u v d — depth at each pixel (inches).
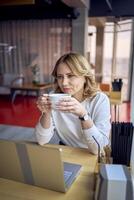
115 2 226.7
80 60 45.7
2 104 233.6
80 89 47.4
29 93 268.2
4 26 275.0
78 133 49.4
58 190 30.8
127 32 233.9
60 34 258.1
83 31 237.3
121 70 246.1
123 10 227.0
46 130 46.7
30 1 124.6
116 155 40.4
